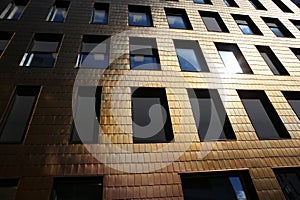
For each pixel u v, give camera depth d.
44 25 11.62
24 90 8.73
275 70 12.44
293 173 7.82
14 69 9.17
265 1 18.14
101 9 14.06
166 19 13.80
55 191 6.41
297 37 14.84
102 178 6.70
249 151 8.00
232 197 7.02
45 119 7.71
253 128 8.87
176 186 6.74
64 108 8.16
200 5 15.80
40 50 10.62
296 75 11.80
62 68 9.55
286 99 10.69
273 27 16.06
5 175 6.23
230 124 8.91
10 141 7.28
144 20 13.84
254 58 12.32
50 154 6.88
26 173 6.37
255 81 10.91
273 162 7.78
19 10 13.03
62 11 13.44
